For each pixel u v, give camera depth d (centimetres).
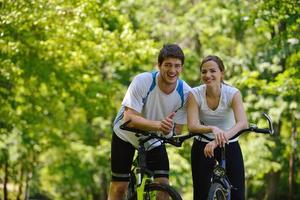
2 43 1825
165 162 1027
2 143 2472
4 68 1947
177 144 937
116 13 2089
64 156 2978
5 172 2730
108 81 2556
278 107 2323
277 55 2200
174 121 1015
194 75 2778
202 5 2739
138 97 976
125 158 1042
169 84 972
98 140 3062
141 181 944
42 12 1764
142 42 2059
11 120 2253
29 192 3394
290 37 1936
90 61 2080
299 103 2261
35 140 2553
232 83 2433
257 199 3391
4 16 1734
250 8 2059
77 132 2909
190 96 987
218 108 982
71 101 2303
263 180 3161
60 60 2027
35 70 1978
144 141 956
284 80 2002
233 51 2802
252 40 2697
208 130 931
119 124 1030
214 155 1005
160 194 938
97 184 3581
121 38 2028
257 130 917
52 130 2662
